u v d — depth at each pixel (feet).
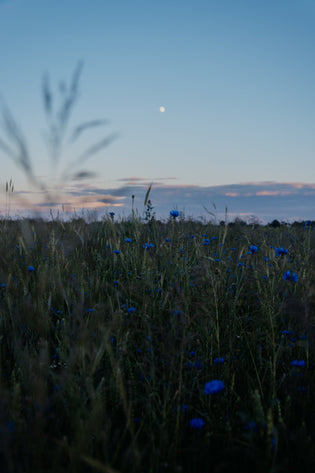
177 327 6.79
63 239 9.59
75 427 4.52
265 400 6.21
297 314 7.11
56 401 5.33
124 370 6.35
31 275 8.00
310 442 4.97
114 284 9.71
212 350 7.23
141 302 8.59
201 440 5.09
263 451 4.76
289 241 13.58
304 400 5.94
